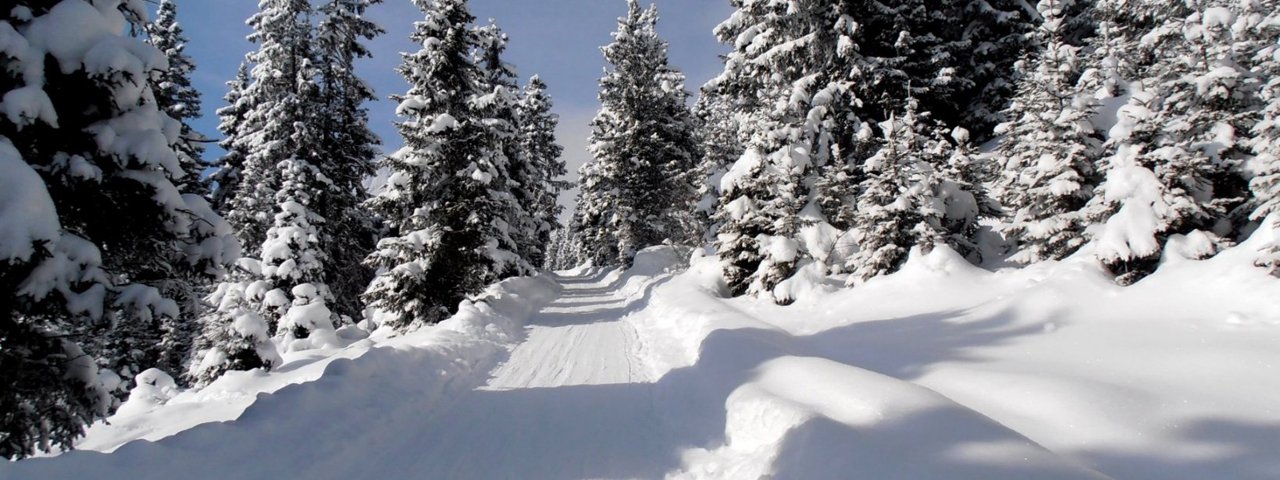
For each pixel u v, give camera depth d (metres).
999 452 3.82
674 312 13.59
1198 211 10.02
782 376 6.54
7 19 5.87
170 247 7.20
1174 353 5.98
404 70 17.47
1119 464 4.27
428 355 9.43
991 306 9.05
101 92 6.08
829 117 17.41
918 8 19.19
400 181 16.44
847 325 10.45
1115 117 14.64
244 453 4.97
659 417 6.83
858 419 4.86
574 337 13.06
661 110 33.62
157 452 4.47
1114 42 18.19
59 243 5.86
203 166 24.16
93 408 6.51
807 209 15.98
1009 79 22.34
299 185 17.72
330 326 15.90
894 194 13.68
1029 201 13.07
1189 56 13.63
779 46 17.98
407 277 15.82
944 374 6.73
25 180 5.20
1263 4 13.14
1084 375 5.80
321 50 20.83
